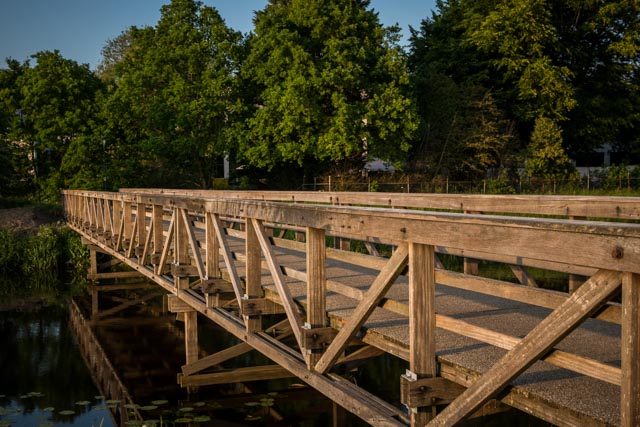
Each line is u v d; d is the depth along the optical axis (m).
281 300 4.87
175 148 30.19
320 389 4.29
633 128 39.19
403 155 29.62
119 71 36.97
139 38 34.28
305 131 28.41
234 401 7.56
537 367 3.26
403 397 3.26
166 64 31.64
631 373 2.03
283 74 28.53
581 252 2.20
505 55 35.44
